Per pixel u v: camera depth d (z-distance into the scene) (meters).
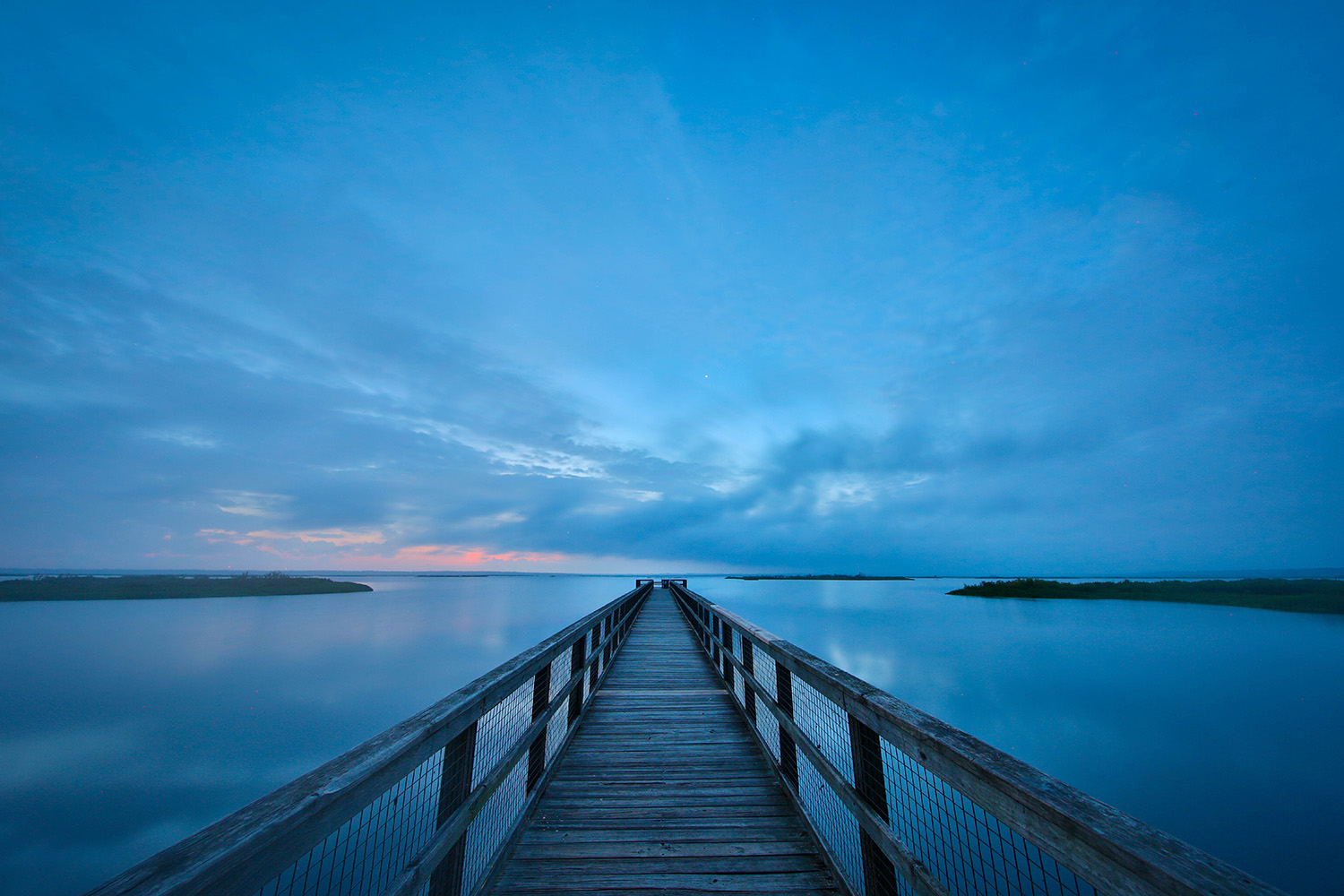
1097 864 0.86
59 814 10.74
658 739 3.99
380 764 1.22
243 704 17.33
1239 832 8.66
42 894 8.43
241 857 0.84
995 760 1.13
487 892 2.10
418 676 20.80
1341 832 8.55
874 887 1.72
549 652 2.85
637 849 2.46
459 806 1.74
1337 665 19.77
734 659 4.90
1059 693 16.48
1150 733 13.09
